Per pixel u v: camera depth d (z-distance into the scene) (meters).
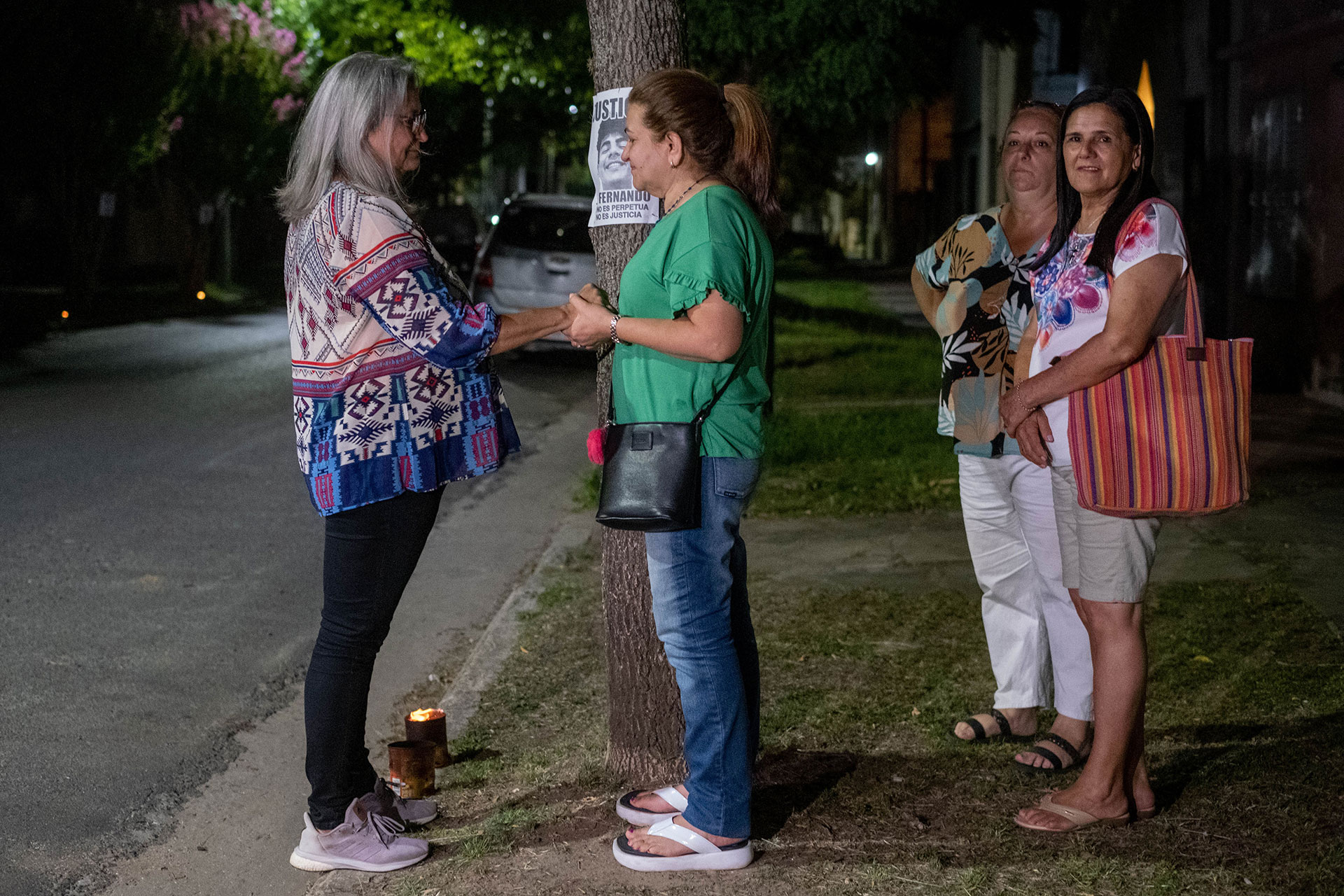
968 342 3.99
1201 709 4.35
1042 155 3.82
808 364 16.36
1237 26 12.83
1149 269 3.13
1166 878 3.13
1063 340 3.39
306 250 3.13
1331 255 10.87
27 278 27.92
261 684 5.16
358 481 3.16
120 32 21.88
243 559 6.96
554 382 14.70
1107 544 3.32
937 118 48.81
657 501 3.04
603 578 3.83
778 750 4.09
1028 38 13.90
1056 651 3.88
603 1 3.68
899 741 4.16
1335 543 6.52
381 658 5.57
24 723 4.68
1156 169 15.62
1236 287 12.91
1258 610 5.43
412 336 3.08
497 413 3.36
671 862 3.27
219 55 26.03
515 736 4.41
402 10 30.52
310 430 3.20
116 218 31.25
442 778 4.05
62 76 21.22
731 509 3.18
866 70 11.82
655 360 3.10
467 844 3.48
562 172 62.00
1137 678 3.38
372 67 3.17
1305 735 4.05
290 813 4.04
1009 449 3.90
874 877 3.21
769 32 11.91
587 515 8.05
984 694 4.59
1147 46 15.83
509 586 6.68
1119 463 3.20
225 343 18.91
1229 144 13.09
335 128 3.15
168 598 6.25
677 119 3.08
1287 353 11.80
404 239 3.11
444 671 5.39
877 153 57.03
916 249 49.59
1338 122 10.60
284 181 3.26
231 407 12.27
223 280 30.47
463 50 29.92
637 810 3.51
